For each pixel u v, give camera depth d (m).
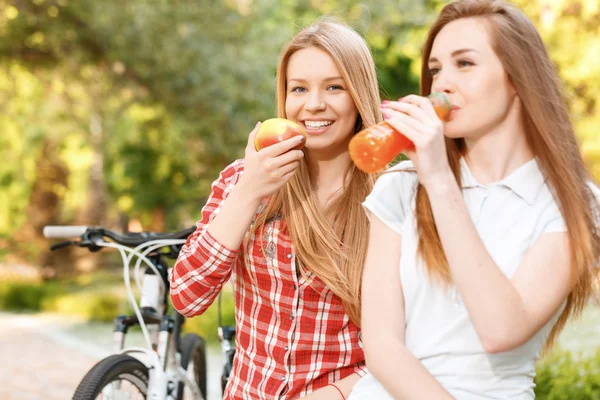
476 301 1.74
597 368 5.41
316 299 2.57
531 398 1.97
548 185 1.94
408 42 15.67
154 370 3.23
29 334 13.30
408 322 1.97
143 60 14.81
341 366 2.57
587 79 10.38
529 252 1.87
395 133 1.83
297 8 16.83
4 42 15.01
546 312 1.81
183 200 22.09
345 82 2.60
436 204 1.79
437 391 1.85
